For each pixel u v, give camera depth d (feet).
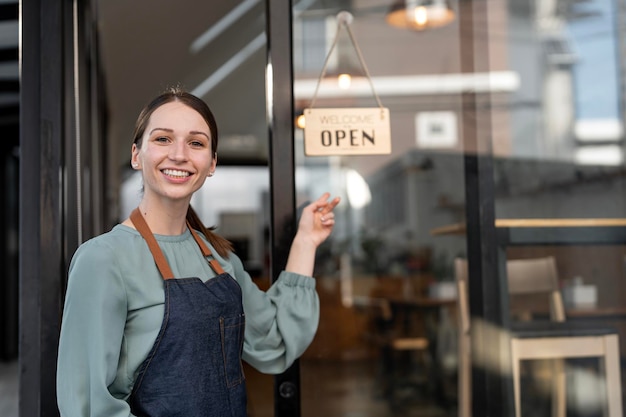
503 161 9.20
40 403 6.97
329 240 9.24
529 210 9.09
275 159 7.64
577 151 9.27
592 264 8.99
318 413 8.69
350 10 8.55
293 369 7.62
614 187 9.21
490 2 9.26
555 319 8.84
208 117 5.32
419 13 8.91
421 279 9.29
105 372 4.51
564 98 9.35
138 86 18.26
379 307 9.30
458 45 9.12
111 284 4.62
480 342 8.82
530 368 8.78
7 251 24.09
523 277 8.93
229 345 5.01
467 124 9.13
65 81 7.51
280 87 7.70
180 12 15.06
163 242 5.08
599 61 9.41
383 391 8.99
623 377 8.87
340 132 8.36
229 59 19.35
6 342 23.80
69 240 7.50
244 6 15.51
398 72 8.77
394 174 8.99
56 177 7.19
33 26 7.32
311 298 6.11
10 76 18.70
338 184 8.71
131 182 18.47
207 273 5.22
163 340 4.68
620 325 8.87
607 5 9.55
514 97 9.27
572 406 8.79
